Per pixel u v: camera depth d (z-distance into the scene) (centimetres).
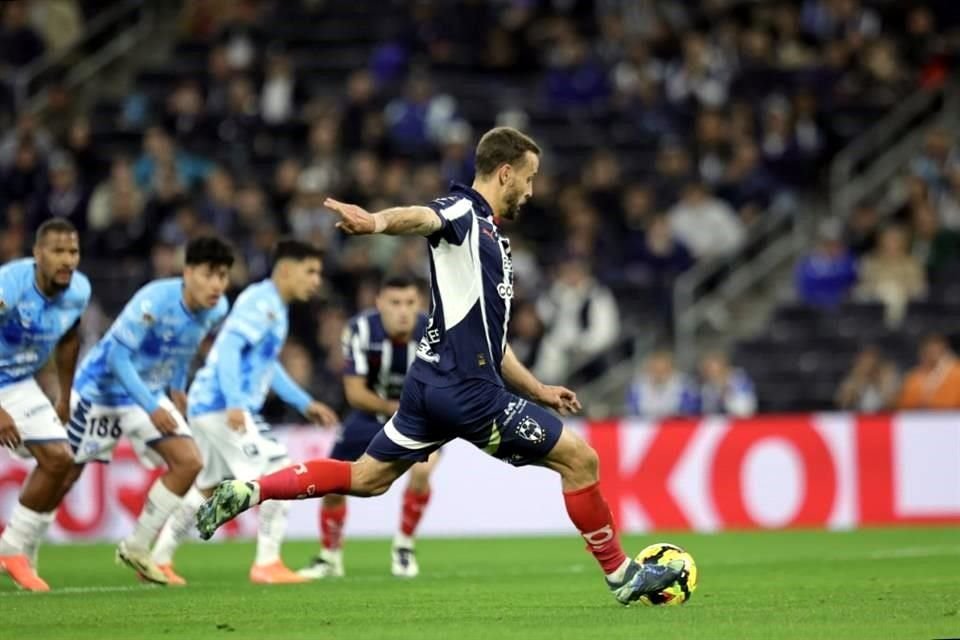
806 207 7738
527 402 2684
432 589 3444
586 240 7131
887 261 7125
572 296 6744
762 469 5816
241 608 2930
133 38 9119
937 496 5822
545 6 8619
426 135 7744
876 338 6906
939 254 7238
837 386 6794
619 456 5816
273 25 8819
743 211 7469
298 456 5672
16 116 8394
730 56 8225
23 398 3469
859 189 7900
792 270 7556
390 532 5747
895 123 8075
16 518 3488
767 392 6806
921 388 6112
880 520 5822
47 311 3441
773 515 5806
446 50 8438
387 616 2750
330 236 6962
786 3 8619
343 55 8725
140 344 3609
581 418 6600
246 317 3788
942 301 7088
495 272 2673
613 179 7481
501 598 3155
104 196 7450
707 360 6322
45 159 7525
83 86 8862
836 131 7869
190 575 4059
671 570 2814
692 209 7306
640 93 8088
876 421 5844
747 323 7300
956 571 3856
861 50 8312
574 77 8175
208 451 3838
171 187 7238
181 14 9194
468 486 5775
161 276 6656
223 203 7125
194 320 3675
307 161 7725
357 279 6738
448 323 2659
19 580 3447
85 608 2933
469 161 7338
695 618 2614
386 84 8231
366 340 3972
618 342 6938
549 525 5759
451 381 2655
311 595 3266
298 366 6200
